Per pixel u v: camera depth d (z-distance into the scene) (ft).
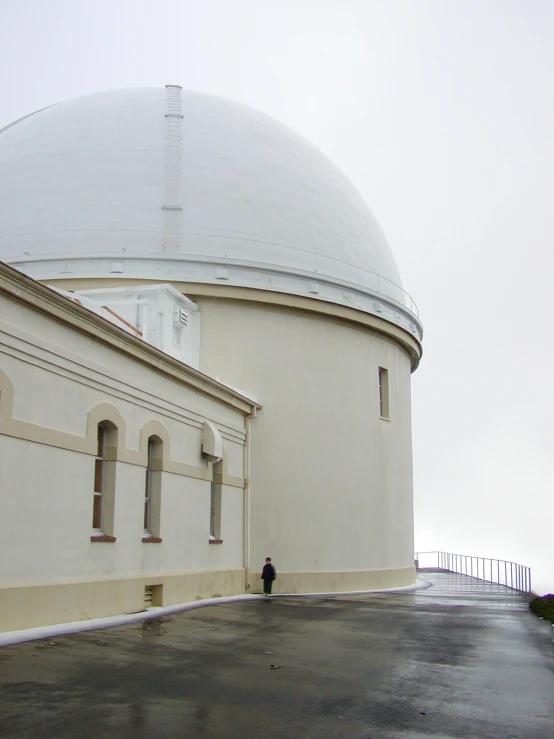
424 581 101.30
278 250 79.36
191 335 74.54
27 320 40.16
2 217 77.25
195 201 78.18
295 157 88.53
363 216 92.73
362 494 81.46
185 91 90.99
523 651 37.81
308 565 75.41
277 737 22.08
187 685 27.86
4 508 37.83
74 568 43.34
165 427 55.16
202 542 61.05
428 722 24.03
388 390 88.22
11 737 20.89
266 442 75.20
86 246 74.74
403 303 93.50
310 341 79.77
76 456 43.96
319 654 35.50
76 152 80.18
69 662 30.94
